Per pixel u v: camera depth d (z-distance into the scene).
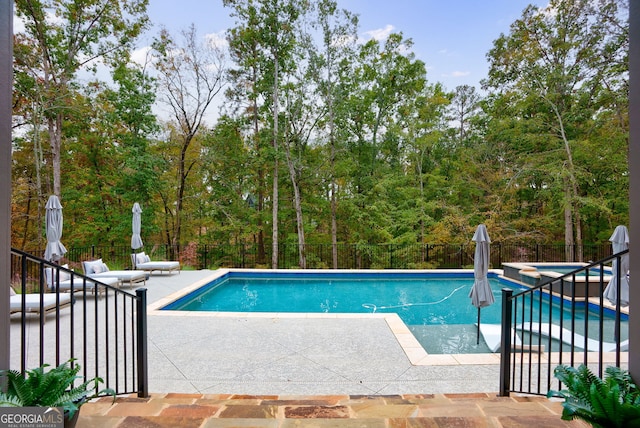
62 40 13.98
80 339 4.90
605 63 13.42
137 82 16.27
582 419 2.01
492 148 16.67
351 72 16.30
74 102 13.89
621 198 14.50
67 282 7.34
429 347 5.58
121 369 3.96
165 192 17.62
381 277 11.98
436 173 17.69
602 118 14.24
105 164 17.12
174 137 17.50
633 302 2.12
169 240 18.38
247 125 17.39
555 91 14.88
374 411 2.59
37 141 15.07
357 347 4.75
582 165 14.67
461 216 15.76
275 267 16.17
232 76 16.56
